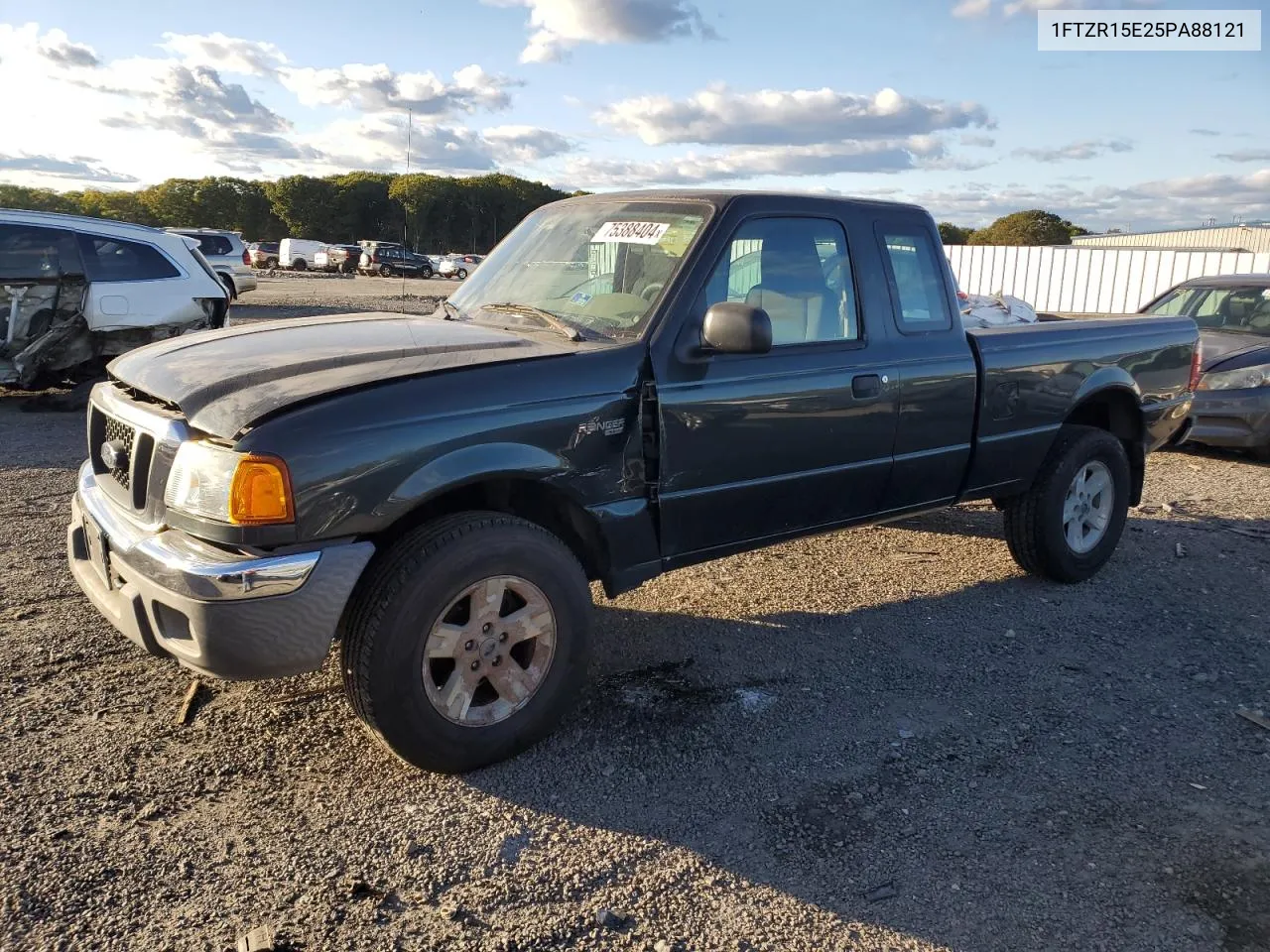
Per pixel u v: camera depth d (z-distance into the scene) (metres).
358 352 3.21
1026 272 22.56
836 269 4.07
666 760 3.26
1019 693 3.87
